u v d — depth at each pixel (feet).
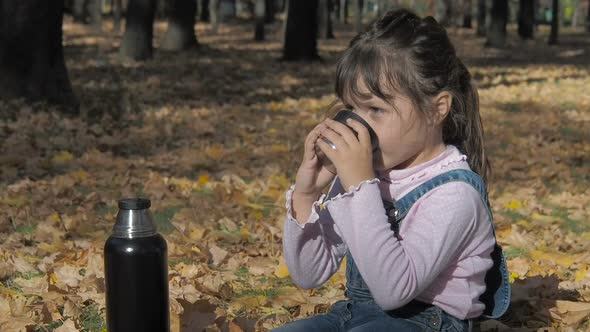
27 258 14.39
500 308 7.63
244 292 12.89
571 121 36.73
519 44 110.52
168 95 42.27
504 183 22.29
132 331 7.41
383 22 7.01
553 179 23.43
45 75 33.88
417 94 6.79
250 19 163.63
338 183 8.00
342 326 7.37
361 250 6.62
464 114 7.34
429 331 7.18
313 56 68.03
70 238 16.07
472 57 84.07
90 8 119.14
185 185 21.04
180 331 10.55
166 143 28.04
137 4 61.77
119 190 20.13
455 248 6.89
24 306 11.58
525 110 40.57
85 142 27.09
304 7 67.41
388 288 6.58
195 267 13.58
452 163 7.16
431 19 7.14
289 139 29.84
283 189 20.84
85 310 11.79
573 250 15.75
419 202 7.04
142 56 62.08
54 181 20.95
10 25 33.32
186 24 74.69
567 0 245.04
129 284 7.36
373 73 6.79
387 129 6.88
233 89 46.70
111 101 37.50
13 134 27.45
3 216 17.34
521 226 17.58
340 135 6.92
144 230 7.45
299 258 7.71
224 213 18.03
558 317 11.58
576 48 106.01
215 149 25.95
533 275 13.78
